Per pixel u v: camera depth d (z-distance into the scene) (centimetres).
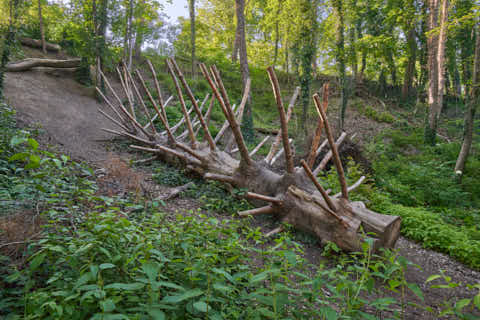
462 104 2327
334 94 2180
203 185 596
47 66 1374
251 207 518
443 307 312
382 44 1959
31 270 162
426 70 2019
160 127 1164
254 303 199
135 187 489
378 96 2447
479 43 1022
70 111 1119
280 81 2383
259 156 1116
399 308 291
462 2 1558
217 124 1426
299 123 1517
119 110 1335
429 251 529
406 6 1950
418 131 1727
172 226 264
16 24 870
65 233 245
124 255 188
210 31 3228
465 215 748
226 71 2347
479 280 427
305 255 392
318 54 1958
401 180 952
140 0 1847
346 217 398
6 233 228
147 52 2561
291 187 462
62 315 146
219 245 271
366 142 1498
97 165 635
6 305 158
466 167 1132
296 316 184
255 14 3009
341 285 176
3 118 593
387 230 380
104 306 128
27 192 294
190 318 172
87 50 1377
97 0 1409
